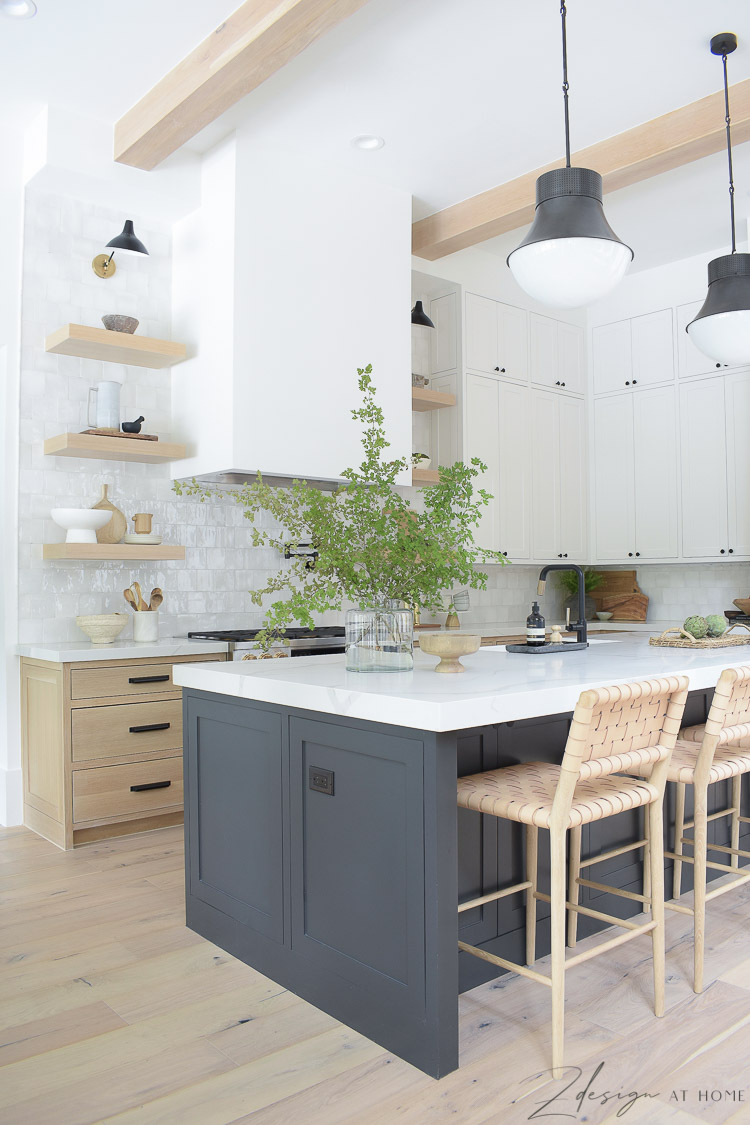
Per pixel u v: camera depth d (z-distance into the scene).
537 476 6.04
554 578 6.62
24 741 4.03
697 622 3.42
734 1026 2.13
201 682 2.69
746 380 5.50
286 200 4.25
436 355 5.73
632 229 5.25
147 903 3.04
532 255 2.55
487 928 2.41
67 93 3.72
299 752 2.33
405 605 2.62
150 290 4.44
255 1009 2.26
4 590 4.06
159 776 3.92
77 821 3.68
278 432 4.20
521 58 3.45
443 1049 1.92
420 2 3.09
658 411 6.00
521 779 2.30
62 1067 1.98
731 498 5.57
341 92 3.70
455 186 4.68
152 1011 2.25
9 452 4.05
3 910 2.97
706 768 2.38
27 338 4.05
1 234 4.03
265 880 2.46
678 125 3.85
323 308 4.39
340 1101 1.83
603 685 2.30
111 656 3.76
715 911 2.94
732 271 3.19
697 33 3.30
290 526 2.61
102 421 4.10
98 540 4.24
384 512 2.55
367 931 2.11
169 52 3.42
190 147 4.24
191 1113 1.80
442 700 1.89
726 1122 1.74
